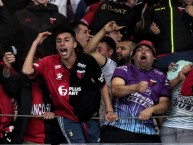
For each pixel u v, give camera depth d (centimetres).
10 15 2769
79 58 2241
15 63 2514
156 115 2305
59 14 2630
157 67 2584
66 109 2212
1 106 2305
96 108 2238
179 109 2344
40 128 2253
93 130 2227
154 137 2281
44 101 2277
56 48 2309
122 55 2570
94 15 2842
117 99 2300
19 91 2303
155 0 2748
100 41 2548
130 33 2808
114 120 2230
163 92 2325
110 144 2077
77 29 2573
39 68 2238
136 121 2262
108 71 2458
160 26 2650
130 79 2320
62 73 2230
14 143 2259
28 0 2816
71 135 2203
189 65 2338
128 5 2845
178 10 2664
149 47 2355
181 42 2622
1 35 2534
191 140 2325
